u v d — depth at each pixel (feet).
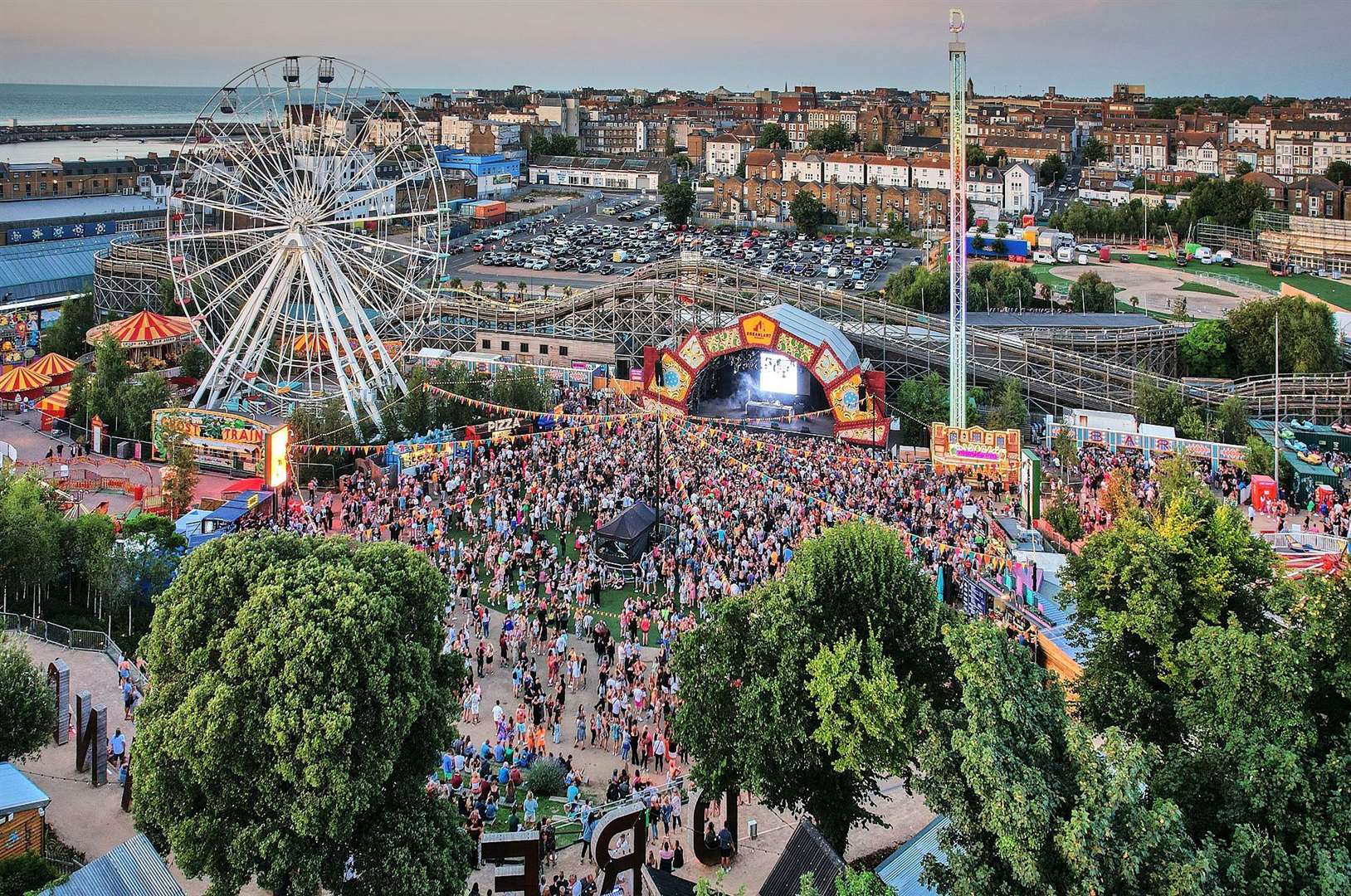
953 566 245.24
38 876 142.61
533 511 288.71
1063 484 312.09
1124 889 117.80
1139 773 121.70
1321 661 151.43
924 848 150.10
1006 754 123.34
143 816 149.89
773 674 161.99
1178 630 162.61
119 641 228.63
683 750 176.45
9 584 240.32
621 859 151.33
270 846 140.26
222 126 388.16
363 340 380.99
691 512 280.72
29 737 171.83
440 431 352.90
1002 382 407.85
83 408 372.17
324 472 336.08
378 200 438.81
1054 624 214.69
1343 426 384.88
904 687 153.58
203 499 310.24
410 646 153.48
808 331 376.27
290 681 142.10
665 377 397.39
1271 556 169.78
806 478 308.81
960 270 354.95
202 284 412.57
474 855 163.32
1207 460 338.54
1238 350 472.44
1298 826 131.13
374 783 144.05
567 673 216.95
